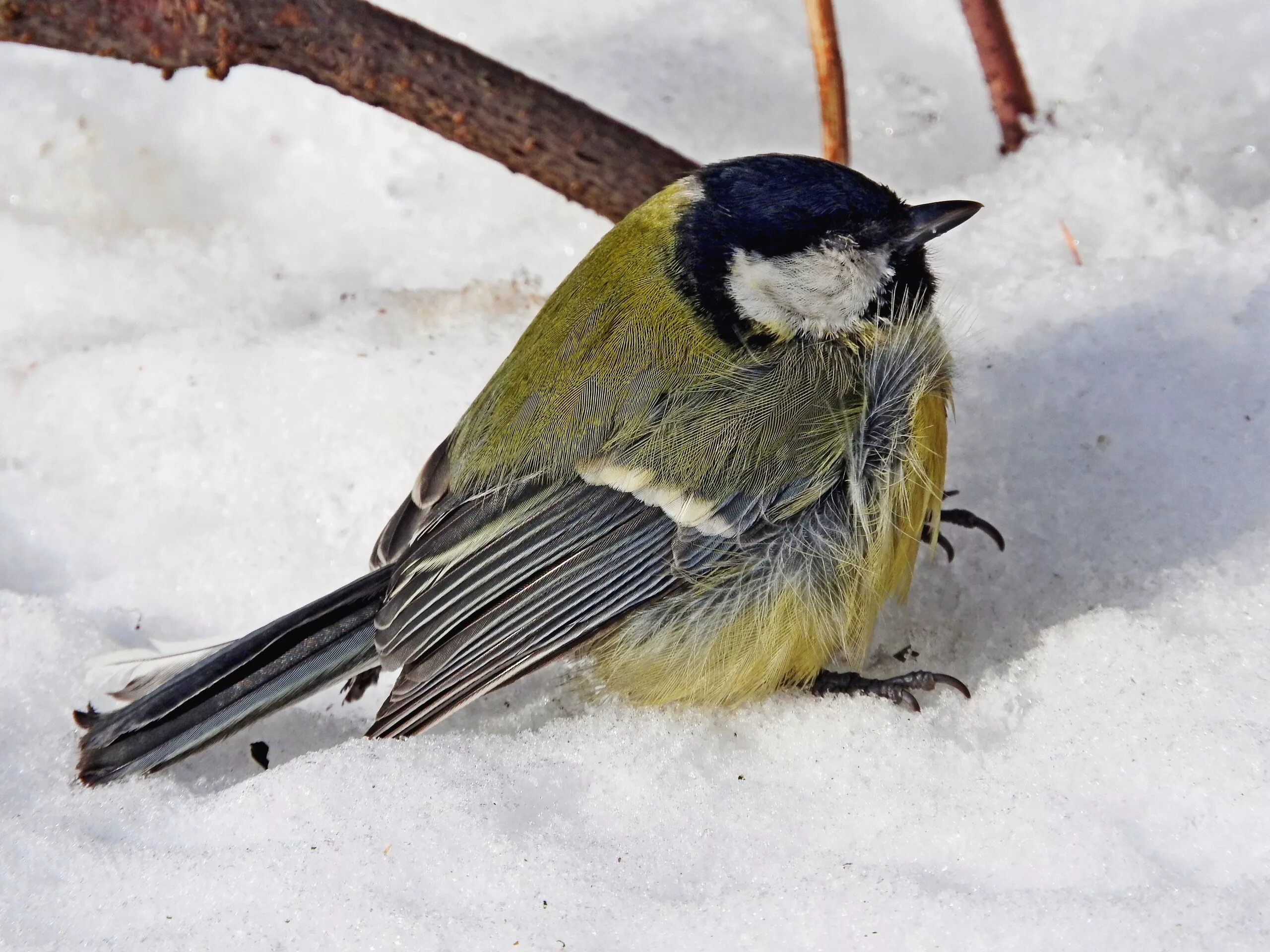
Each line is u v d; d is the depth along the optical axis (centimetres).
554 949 262
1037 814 263
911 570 267
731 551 266
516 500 266
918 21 275
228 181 275
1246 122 271
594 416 266
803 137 274
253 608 269
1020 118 271
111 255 273
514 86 270
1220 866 262
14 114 274
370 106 273
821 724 265
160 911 263
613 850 263
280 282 273
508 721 267
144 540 269
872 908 262
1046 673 265
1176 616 265
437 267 273
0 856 264
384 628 266
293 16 269
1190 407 268
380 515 269
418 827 263
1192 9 273
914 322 267
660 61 275
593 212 272
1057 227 271
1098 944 261
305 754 266
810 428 266
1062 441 268
